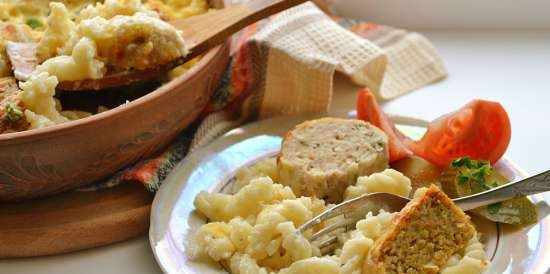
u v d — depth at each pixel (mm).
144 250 509
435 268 458
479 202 488
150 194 526
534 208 491
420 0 689
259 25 624
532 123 593
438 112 604
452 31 695
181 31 542
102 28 515
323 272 450
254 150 550
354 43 608
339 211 480
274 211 471
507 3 680
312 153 521
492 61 656
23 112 501
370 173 520
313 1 676
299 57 576
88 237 505
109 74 522
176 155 550
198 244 479
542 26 687
